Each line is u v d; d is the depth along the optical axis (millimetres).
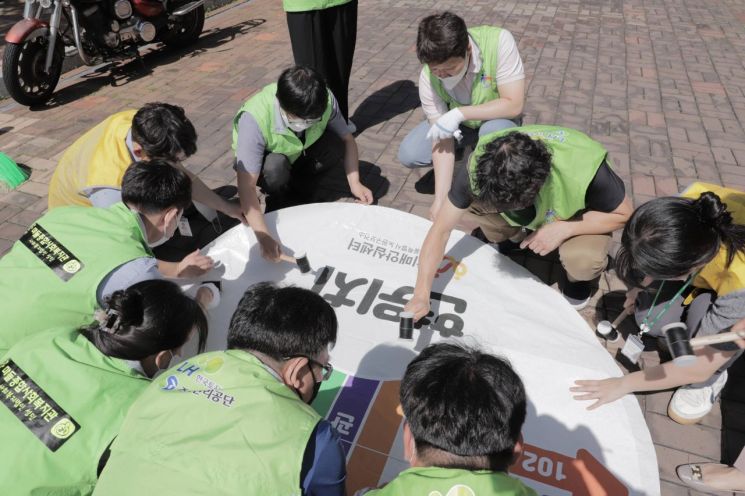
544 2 7484
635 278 1717
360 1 7457
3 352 1663
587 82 5012
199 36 6207
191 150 2154
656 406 2133
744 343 1552
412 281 2209
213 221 3055
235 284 2213
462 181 1940
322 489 1245
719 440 2021
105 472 1155
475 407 1038
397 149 3959
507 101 2703
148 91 4898
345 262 2307
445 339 1945
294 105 2262
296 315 1305
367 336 1970
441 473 1056
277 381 1260
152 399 1226
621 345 2377
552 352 1894
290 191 3234
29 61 4461
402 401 1139
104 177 2221
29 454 1280
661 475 1916
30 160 3842
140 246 1743
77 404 1314
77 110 4574
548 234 2170
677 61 5562
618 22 6762
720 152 3896
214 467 1093
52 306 1642
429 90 2900
